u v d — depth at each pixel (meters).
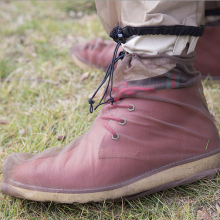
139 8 0.80
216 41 1.43
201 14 0.85
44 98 1.55
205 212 0.88
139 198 0.94
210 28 1.41
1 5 2.71
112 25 0.89
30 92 1.59
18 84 1.68
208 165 0.94
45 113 1.39
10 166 0.93
